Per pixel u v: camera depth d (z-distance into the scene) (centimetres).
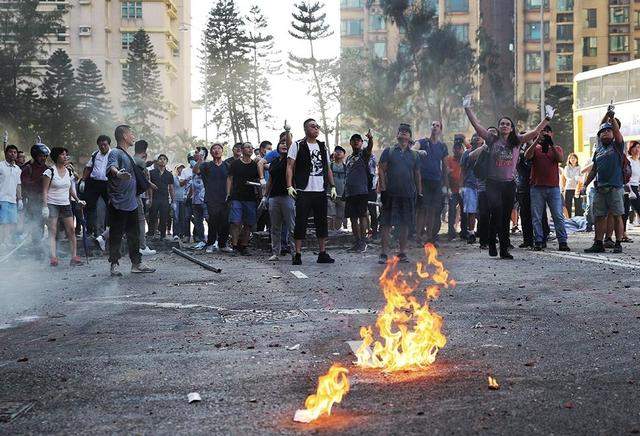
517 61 9825
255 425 430
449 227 1902
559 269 1187
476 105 5775
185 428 429
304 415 441
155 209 2039
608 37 9775
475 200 1841
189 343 665
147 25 11162
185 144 10156
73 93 8050
